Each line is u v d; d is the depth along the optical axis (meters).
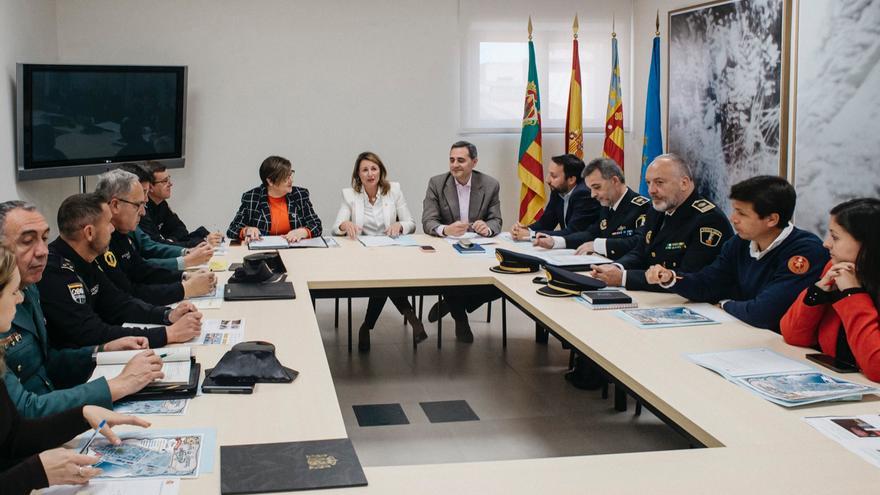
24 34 5.49
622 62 7.14
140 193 3.54
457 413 3.78
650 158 6.58
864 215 2.22
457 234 4.91
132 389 1.97
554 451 3.34
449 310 5.04
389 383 4.23
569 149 6.84
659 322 2.78
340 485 1.55
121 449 1.69
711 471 1.61
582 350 2.57
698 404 1.98
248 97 6.62
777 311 2.67
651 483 1.56
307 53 6.66
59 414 1.71
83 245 2.75
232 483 1.53
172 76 6.19
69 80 5.54
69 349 2.41
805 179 5.04
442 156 6.99
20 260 2.16
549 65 7.03
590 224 4.89
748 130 5.61
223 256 4.33
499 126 7.02
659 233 3.71
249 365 2.12
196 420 1.87
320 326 5.45
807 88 4.98
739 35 5.66
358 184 5.30
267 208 5.04
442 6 6.80
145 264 3.75
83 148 5.70
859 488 1.53
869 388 2.04
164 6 6.39
